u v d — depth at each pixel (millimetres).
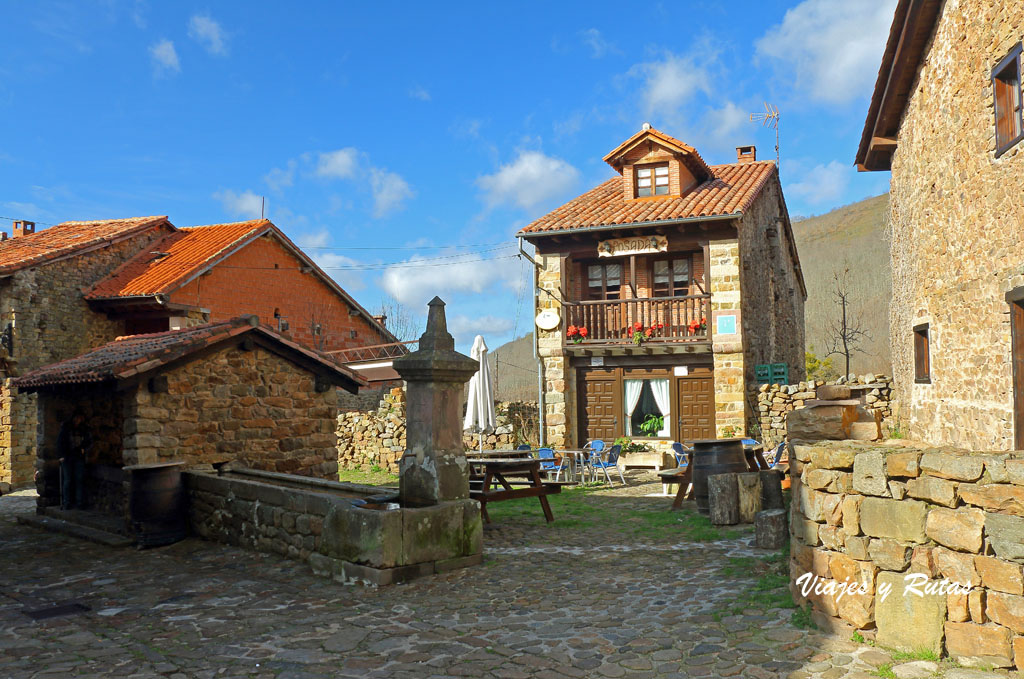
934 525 3965
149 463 8812
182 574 7191
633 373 16859
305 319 23797
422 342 7238
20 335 16844
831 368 31781
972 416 8953
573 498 11852
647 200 17375
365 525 6461
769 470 8680
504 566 6938
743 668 4039
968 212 8906
